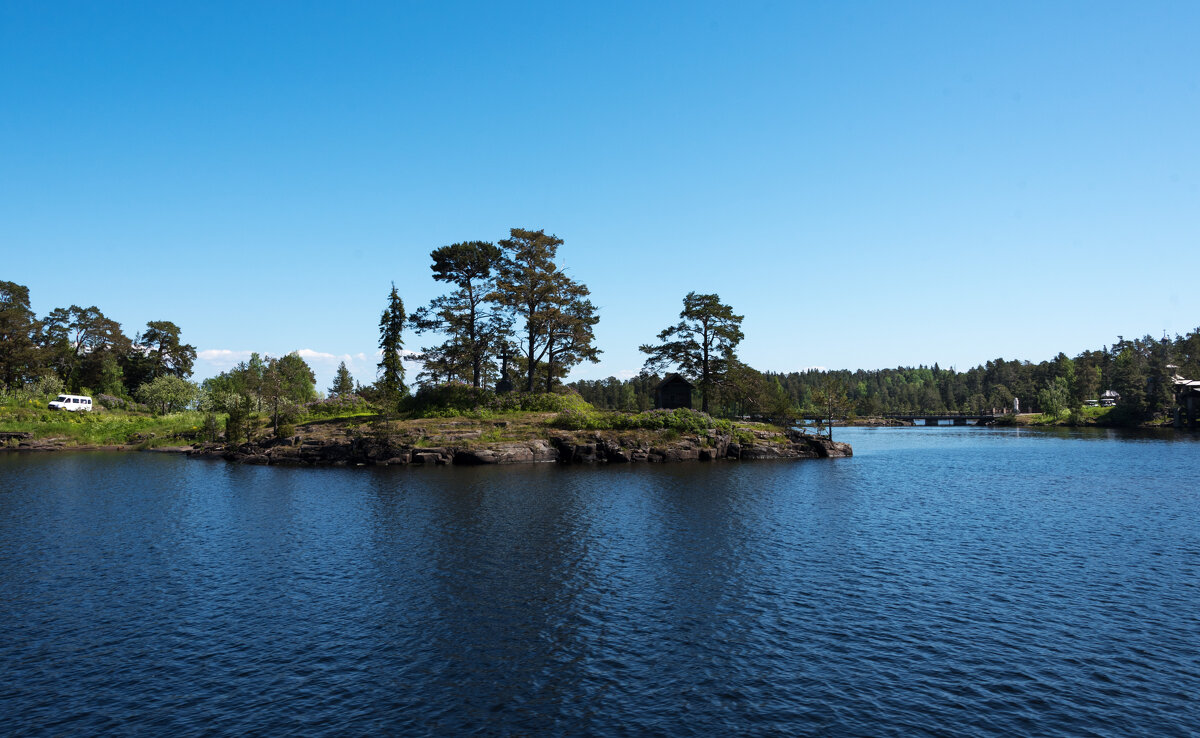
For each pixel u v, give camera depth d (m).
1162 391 147.00
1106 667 18.09
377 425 69.44
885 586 25.20
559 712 15.78
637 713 15.73
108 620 21.91
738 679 17.48
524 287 77.38
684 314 85.12
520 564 28.20
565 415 72.50
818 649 19.38
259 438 74.31
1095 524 36.72
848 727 15.03
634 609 22.75
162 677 17.72
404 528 35.22
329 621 21.73
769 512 39.81
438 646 19.70
